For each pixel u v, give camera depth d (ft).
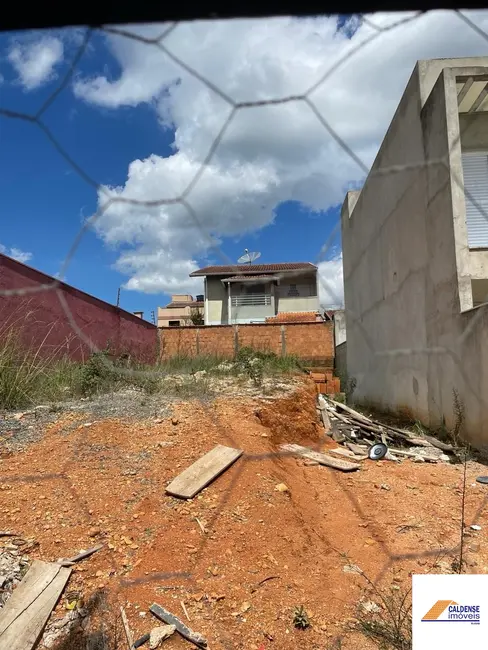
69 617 6.22
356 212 32.65
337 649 5.72
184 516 8.72
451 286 17.44
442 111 17.35
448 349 17.84
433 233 18.94
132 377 19.93
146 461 11.12
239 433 13.93
